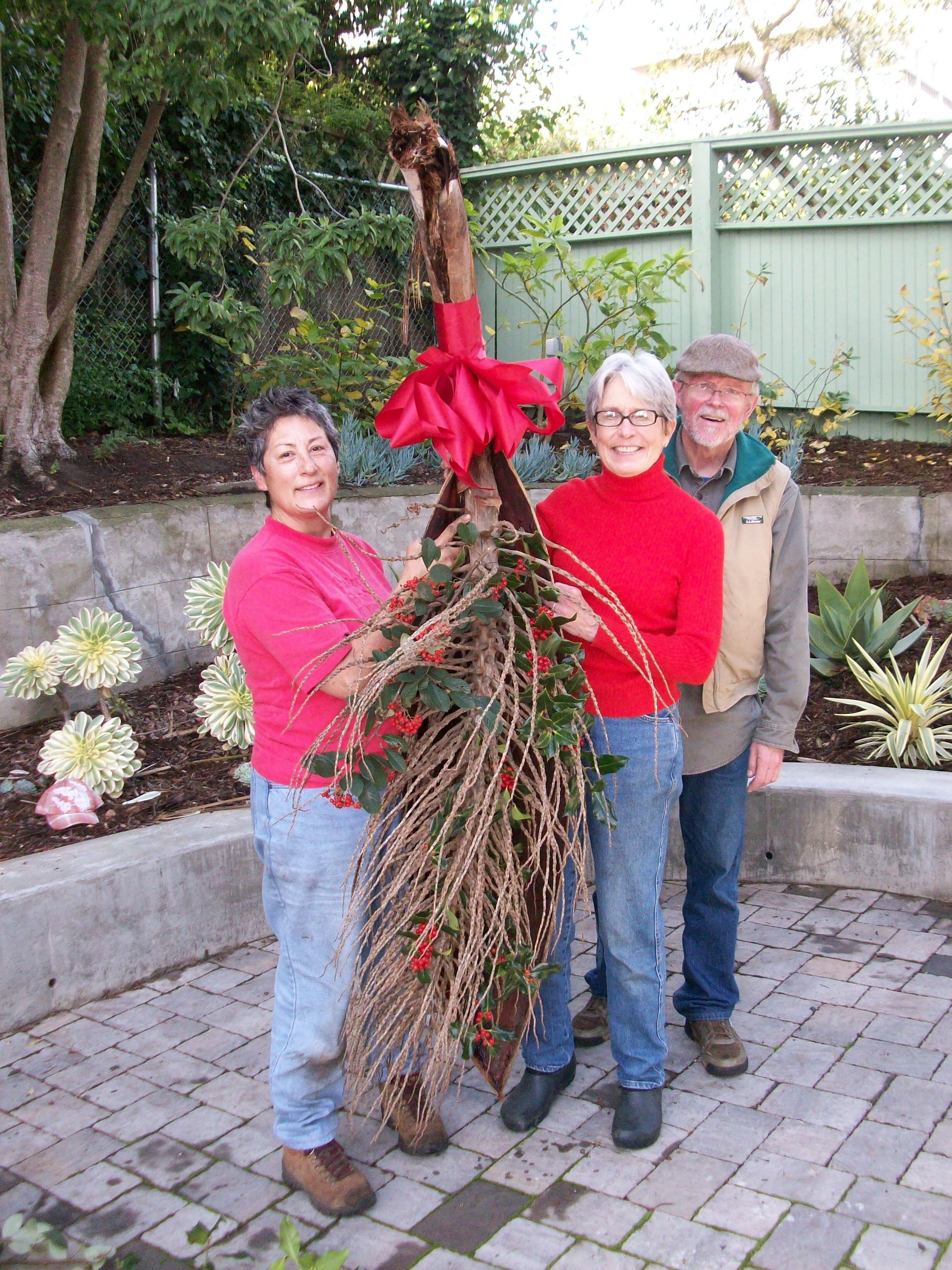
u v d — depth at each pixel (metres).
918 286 6.93
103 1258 1.85
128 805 3.82
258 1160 2.52
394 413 2.15
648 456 2.34
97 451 5.84
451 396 2.17
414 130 1.98
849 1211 2.26
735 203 7.45
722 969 2.82
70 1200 2.39
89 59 5.56
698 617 2.37
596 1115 2.66
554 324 7.97
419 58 9.60
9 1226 1.77
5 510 4.91
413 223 6.50
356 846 2.26
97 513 4.84
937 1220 2.23
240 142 7.39
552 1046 2.64
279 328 7.56
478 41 9.41
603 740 2.44
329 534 2.40
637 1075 2.54
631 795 2.42
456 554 2.24
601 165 7.76
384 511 5.70
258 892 3.63
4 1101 2.76
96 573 4.69
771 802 3.91
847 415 6.88
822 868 3.91
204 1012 3.18
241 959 3.52
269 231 6.56
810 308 7.30
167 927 3.41
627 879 2.46
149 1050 2.98
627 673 2.40
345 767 2.08
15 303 5.38
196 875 3.46
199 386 7.18
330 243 6.38
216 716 3.91
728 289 7.56
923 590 5.61
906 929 3.54
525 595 2.18
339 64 9.98
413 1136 2.51
